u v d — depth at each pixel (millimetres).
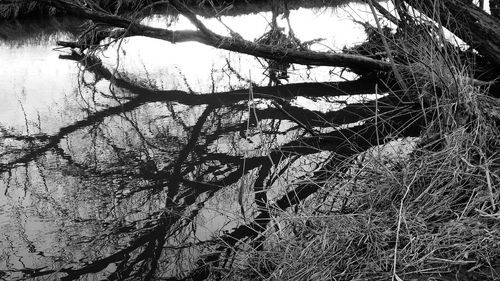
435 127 3928
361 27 9219
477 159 3260
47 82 7723
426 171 3117
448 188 2990
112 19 6730
